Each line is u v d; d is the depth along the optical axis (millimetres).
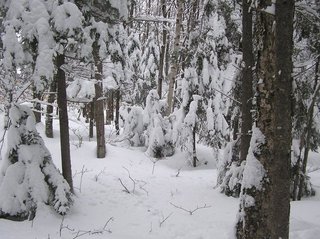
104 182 10930
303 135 9945
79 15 7000
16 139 7594
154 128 15672
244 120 9039
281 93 4840
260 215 5305
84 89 15828
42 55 6797
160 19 11648
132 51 21266
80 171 12039
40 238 6316
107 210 8625
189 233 7410
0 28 7457
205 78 14211
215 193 10391
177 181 11969
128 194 9961
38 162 7621
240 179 8930
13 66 7043
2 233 6355
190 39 14523
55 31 7062
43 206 7355
